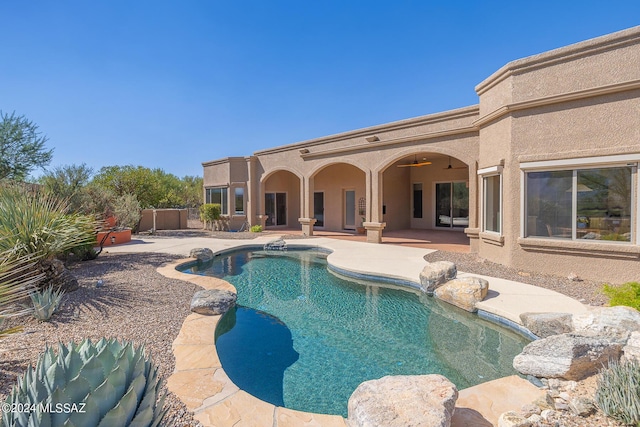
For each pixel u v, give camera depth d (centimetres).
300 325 709
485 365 541
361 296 908
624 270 827
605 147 837
